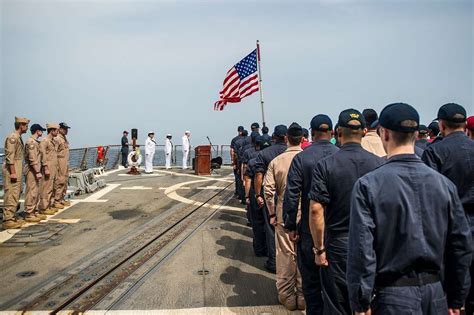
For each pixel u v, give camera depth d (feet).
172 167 71.61
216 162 66.95
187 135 68.59
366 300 7.01
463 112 11.43
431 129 20.95
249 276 17.21
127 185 46.37
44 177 28.73
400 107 7.66
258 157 17.60
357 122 10.32
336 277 9.94
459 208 7.39
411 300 6.96
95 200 35.83
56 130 29.43
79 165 53.31
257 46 40.32
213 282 16.46
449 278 7.47
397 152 7.68
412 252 7.03
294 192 11.63
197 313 13.52
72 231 24.61
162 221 27.58
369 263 7.02
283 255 13.94
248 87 41.06
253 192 19.79
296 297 13.82
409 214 7.13
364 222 7.20
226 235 24.09
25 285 15.78
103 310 13.65
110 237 23.29
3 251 20.40
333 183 9.93
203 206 33.37
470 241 7.30
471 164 10.93
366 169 9.93
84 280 16.34
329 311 10.18
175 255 20.03
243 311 13.73
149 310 13.69
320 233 10.08
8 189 24.99
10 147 24.62
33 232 23.94
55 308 13.67
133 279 16.62
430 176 7.41
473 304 11.02
